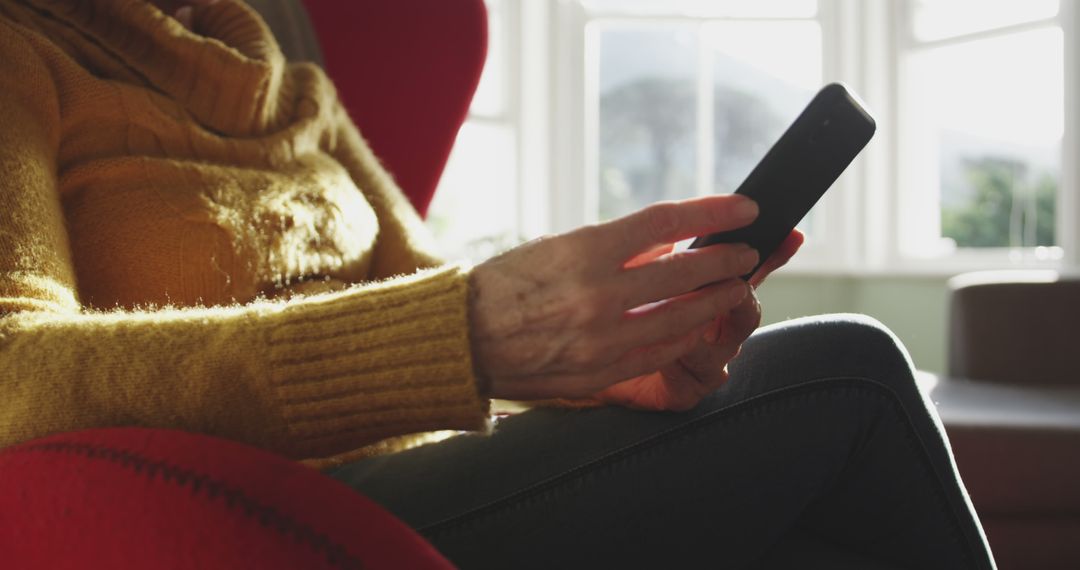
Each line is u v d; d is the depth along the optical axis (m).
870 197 3.57
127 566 0.42
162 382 0.52
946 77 3.46
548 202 3.56
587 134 3.60
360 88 1.29
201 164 0.87
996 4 3.29
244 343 0.52
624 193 3.66
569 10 3.57
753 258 0.55
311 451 0.53
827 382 0.71
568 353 0.52
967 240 3.42
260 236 0.86
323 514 0.42
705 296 0.55
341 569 0.41
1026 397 1.86
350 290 0.55
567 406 0.76
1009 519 1.60
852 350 0.72
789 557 0.79
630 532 0.69
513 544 0.68
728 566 0.74
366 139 1.29
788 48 3.62
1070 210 3.10
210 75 0.93
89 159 0.84
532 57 3.55
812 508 0.80
